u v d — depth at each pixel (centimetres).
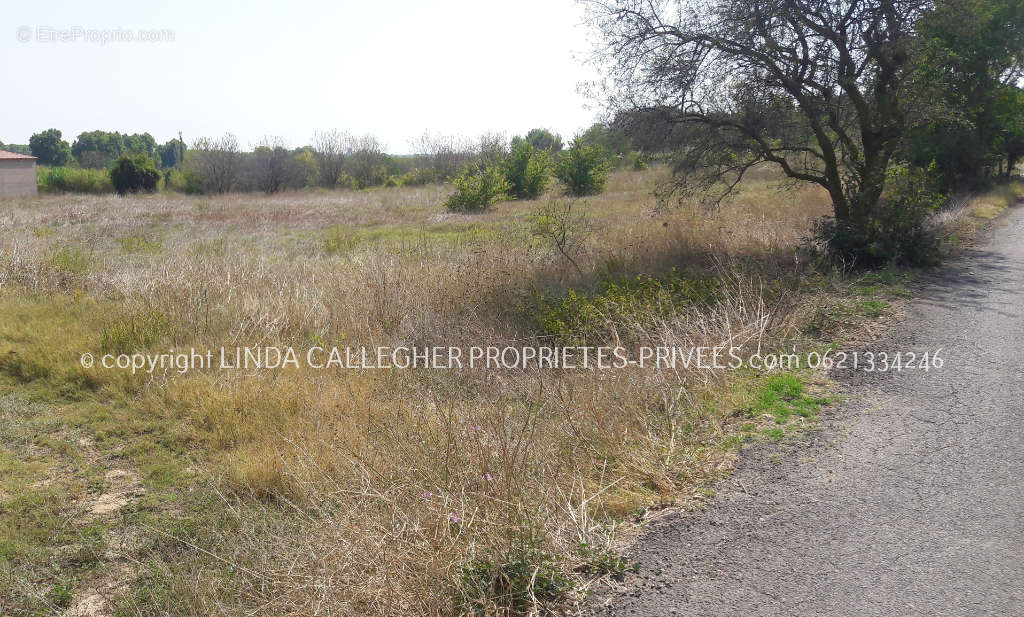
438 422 493
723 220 1314
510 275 935
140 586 363
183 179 4441
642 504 392
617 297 725
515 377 612
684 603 301
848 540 343
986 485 392
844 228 1054
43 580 370
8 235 1530
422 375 647
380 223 2097
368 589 304
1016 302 838
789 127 1095
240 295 885
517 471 384
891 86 1088
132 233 1733
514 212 2300
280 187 4322
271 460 470
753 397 538
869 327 732
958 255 1204
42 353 706
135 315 794
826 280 916
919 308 812
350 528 334
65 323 820
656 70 1081
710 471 426
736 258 1037
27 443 534
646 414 503
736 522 366
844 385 564
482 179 2470
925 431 470
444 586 303
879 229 1074
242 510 427
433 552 312
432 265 982
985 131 2056
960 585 303
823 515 368
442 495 349
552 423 484
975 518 358
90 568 382
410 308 797
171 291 864
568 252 1120
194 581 351
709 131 1120
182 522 422
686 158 1159
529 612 297
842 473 414
